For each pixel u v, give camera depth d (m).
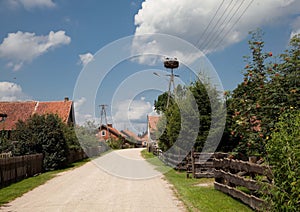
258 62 8.94
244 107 8.57
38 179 15.26
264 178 5.90
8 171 13.56
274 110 7.57
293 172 4.38
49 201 9.00
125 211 7.45
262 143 7.72
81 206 8.13
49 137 20.38
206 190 10.06
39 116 20.84
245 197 7.42
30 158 17.12
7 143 20.17
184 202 8.39
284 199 4.73
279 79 7.64
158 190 10.72
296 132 4.57
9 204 8.77
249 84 8.88
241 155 9.58
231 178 8.56
